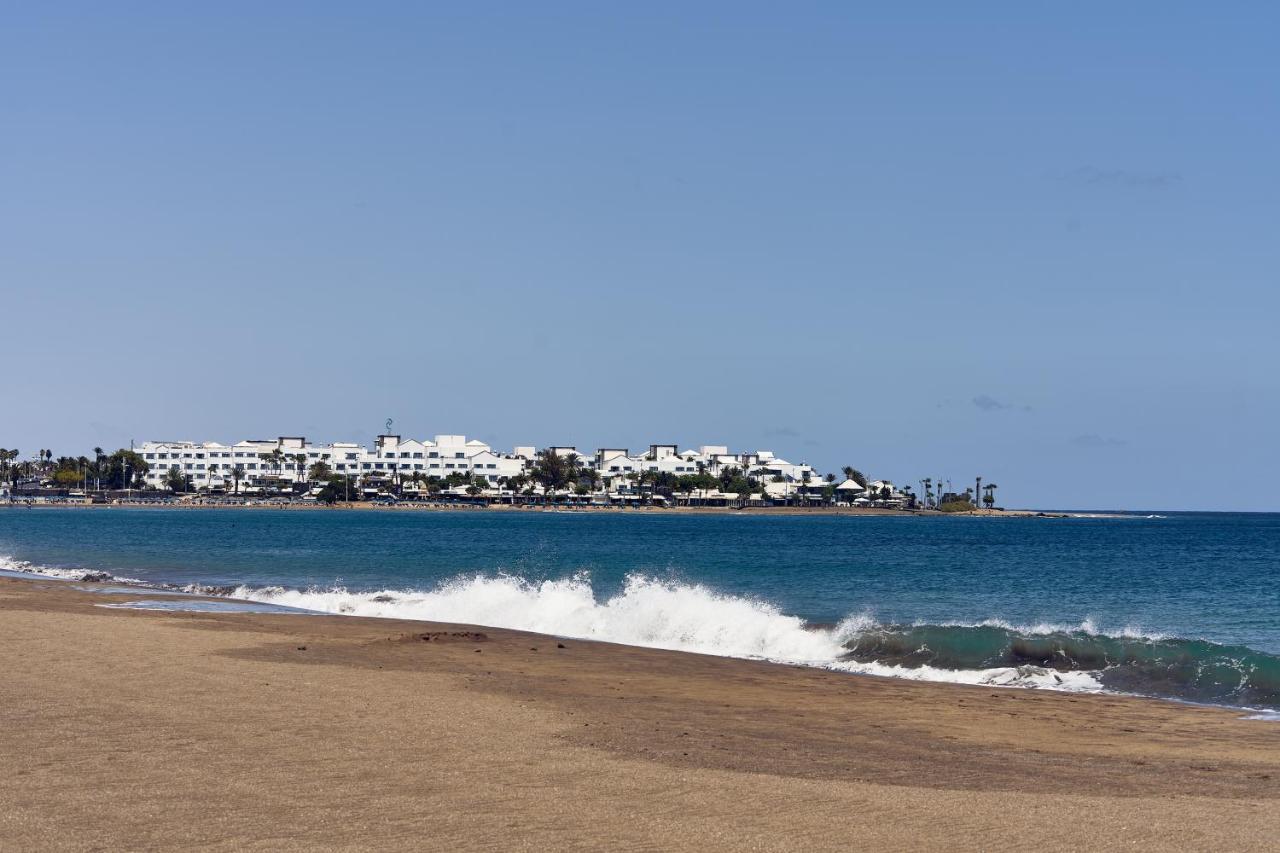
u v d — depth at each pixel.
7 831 10.47
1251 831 11.44
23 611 33.34
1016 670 25.66
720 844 10.59
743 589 56.59
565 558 85.06
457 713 17.77
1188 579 67.44
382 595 44.91
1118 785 14.04
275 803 11.72
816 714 19.70
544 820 11.31
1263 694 22.97
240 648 25.94
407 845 10.30
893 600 50.59
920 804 12.40
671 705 20.05
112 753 13.93
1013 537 159.25
